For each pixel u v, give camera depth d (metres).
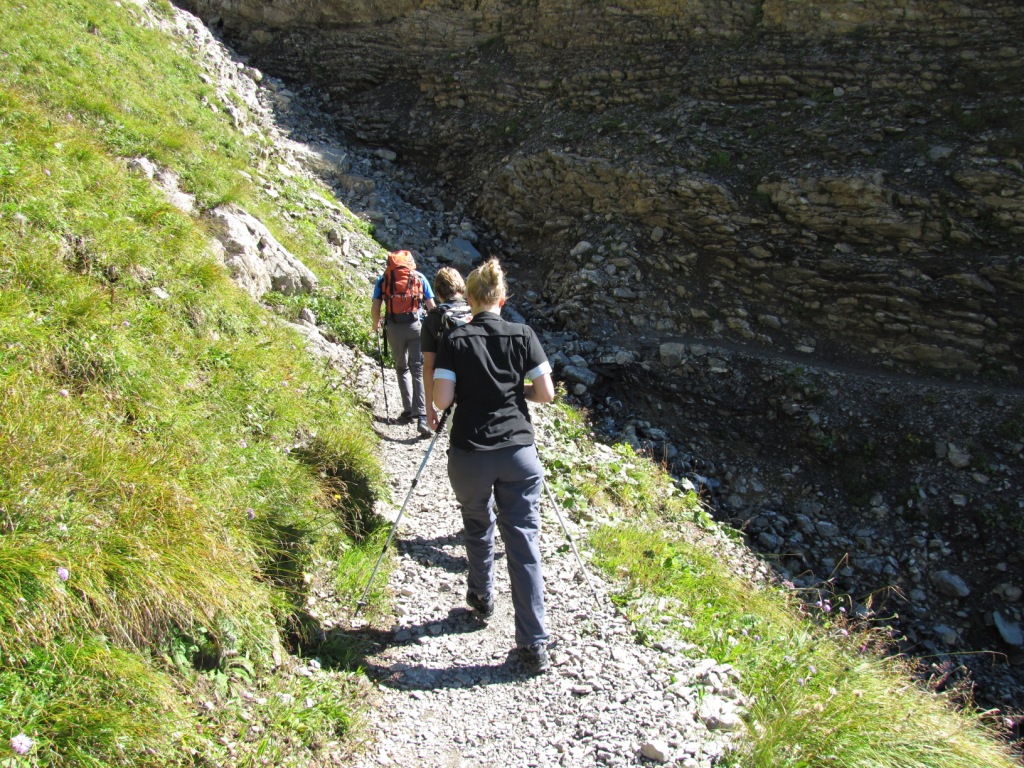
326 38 20.20
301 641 4.09
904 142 13.68
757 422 12.47
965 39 13.98
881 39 14.64
